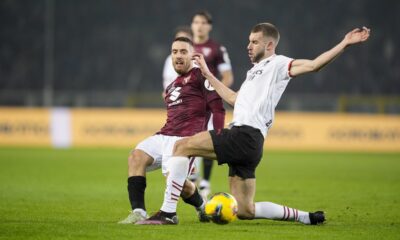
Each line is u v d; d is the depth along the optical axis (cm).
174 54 2772
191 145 2488
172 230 2375
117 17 12450
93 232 2316
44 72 12019
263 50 2561
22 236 2231
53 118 8331
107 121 8344
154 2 12481
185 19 12450
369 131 8350
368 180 4828
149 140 2723
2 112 8294
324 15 12356
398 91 11844
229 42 12275
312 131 8362
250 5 12356
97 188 4103
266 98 2506
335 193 3972
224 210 2455
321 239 2256
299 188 4259
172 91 2795
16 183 4316
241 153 2464
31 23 12138
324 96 11638
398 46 12088
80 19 12400
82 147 8238
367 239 2278
